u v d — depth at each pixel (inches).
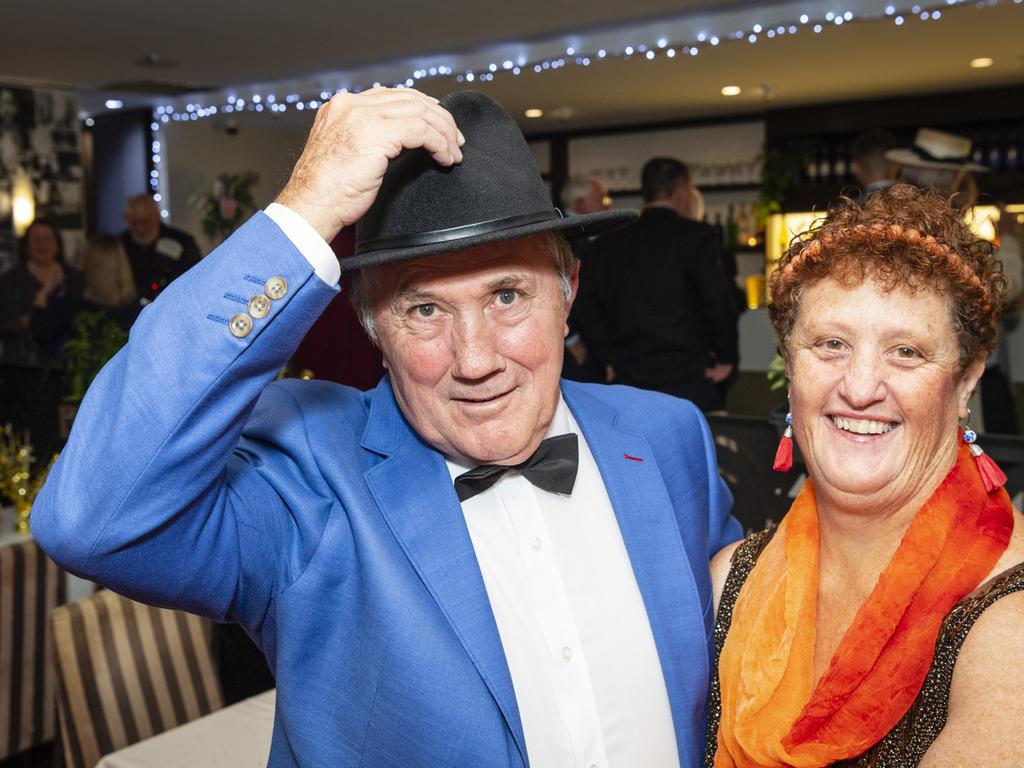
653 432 52.5
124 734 84.5
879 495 41.6
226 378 35.3
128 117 360.8
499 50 267.9
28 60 275.0
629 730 45.4
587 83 291.4
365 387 95.5
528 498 47.1
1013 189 293.4
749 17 227.3
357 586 41.8
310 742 41.4
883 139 172.9
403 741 40.2
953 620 39.0
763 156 337.7
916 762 38.9
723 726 46.0
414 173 39.9
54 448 167.3
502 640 44.0
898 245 39.8
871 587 43.3
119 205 372.2
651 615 47.1
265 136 380.5
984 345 41.5
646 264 165.0
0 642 109.4
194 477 35.6
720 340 161.9
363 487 43.3
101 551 34.8
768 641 45.3
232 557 39.5
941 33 225.8
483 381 41.4
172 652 88.9
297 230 36.2
